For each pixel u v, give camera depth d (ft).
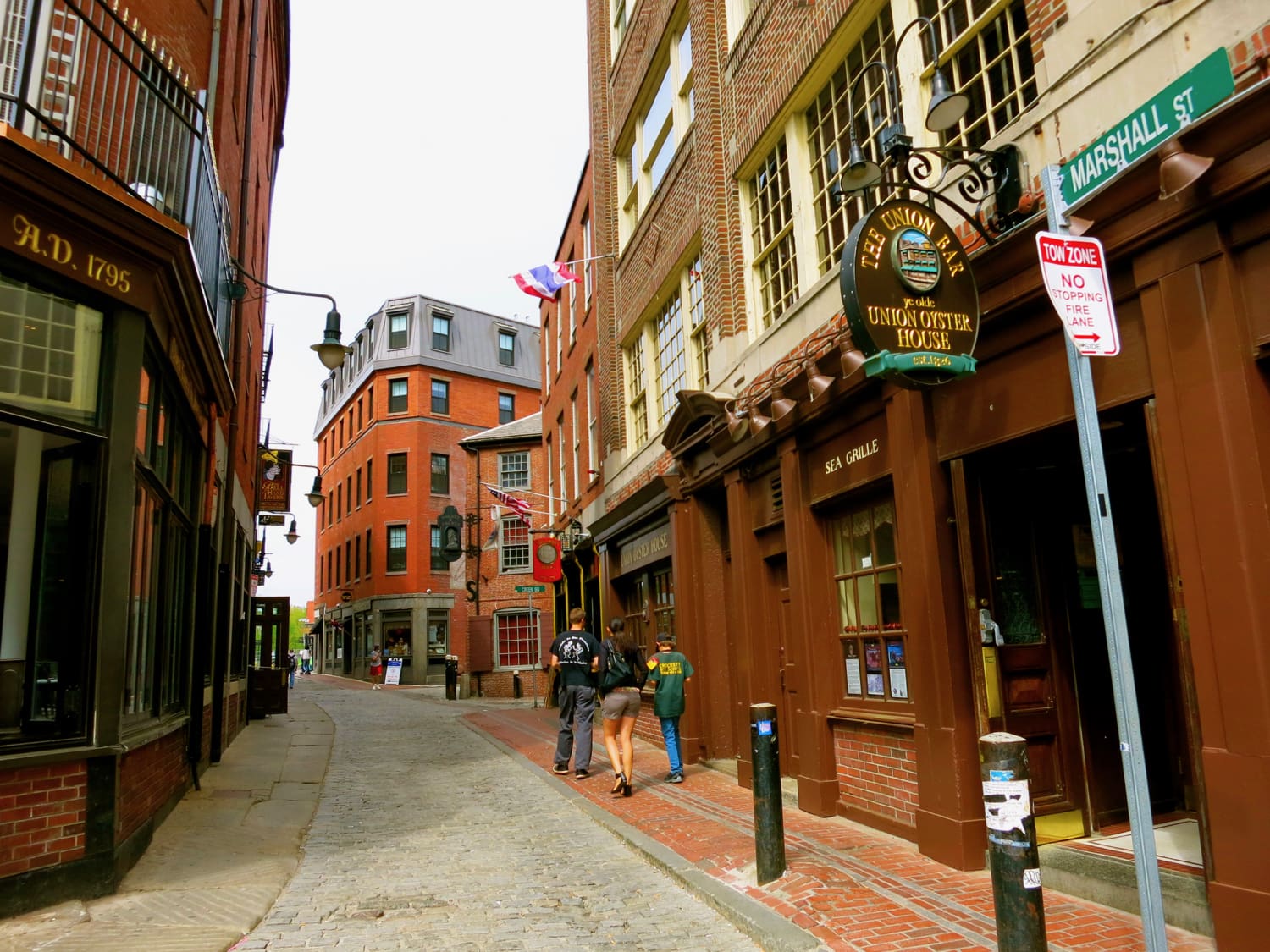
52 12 19.65
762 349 29.55
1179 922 13.98
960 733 18.43
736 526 31.22
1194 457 13.47
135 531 21.48
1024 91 18.74
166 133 24.66
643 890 18.66
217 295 31.04
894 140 17.17
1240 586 12.69
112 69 22.94
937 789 18.95
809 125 28.43
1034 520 19.67
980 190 19.20
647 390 44.34
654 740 41.11
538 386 140.87
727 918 16.48
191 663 30.19
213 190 28.91
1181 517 13.65
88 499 19.12
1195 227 13.58
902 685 21.70
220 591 40.75
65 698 18.19
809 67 26.81
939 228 17.02
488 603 98.53
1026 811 11.26
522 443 102.27
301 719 60.44
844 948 14.06
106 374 19.75
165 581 25.57
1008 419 17.66
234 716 47.29
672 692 31.09
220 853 21.86
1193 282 13.60
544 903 17.89
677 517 36.68
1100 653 19.43
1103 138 11.28
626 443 49.06
